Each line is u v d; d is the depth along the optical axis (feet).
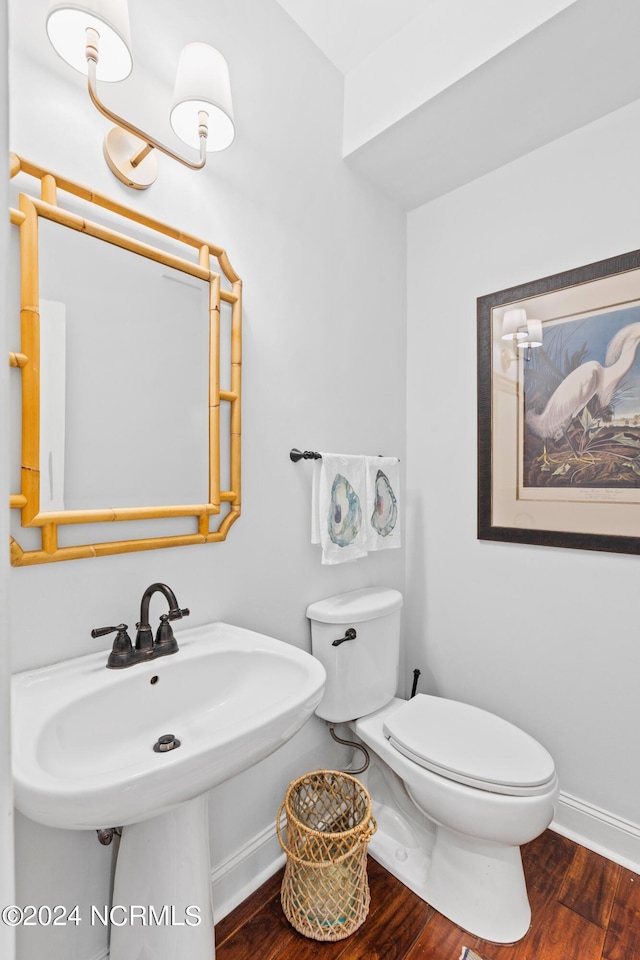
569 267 5.36
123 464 3.64
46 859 3.19
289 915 4.13
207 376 4.21
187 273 4.04
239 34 4.54
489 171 6.05
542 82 4.66
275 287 4.92
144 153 3.56
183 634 3.96
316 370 5.42
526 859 4.87
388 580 6.57
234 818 4.40
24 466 3.08
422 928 4.10
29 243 3.07
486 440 5.99
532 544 5.62
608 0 3.84
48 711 2.77
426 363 6.72
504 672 5.88
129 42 3.06
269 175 4.86
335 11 4.99
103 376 3.51
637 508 4.83
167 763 2.34
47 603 3.24
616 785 4.98
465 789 3.92
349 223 5.89
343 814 4.91
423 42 4.98
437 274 6.60
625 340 4.91
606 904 4.31
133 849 3.18
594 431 5.11
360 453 6.06
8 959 0.78
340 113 5.74
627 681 4.93
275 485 4.92
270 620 4.86
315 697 3.16
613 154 5.04
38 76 3.18
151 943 3.12
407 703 5.09
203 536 4.14
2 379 0.77
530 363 5.62
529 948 3.90
